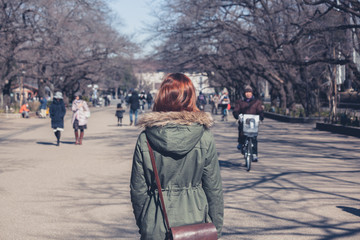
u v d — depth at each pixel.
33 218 6.18
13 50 37.25
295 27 25.50
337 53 23.16
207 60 38.78
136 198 2.84
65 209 6.66
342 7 18.25
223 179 8.96
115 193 7.73
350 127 18.75
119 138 17.91
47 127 24.69
